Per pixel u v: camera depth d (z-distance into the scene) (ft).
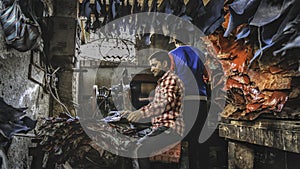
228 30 6.29
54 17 13.83
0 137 6.59
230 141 8.49
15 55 8.46
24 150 9.15
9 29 7.43
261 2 5.26
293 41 4.51
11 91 8.23
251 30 6.43
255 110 6.93
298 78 5.98
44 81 12.11
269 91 6.37
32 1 9.86
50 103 13.55
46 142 8.04
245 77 7.18
